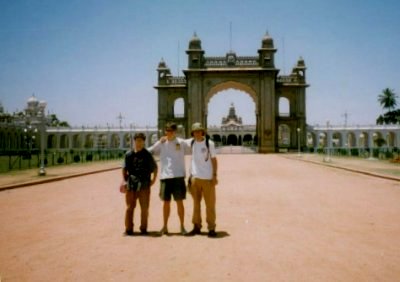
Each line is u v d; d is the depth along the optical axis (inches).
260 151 2158.0
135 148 282.0
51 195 485.7
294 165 1083.3
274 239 261.0
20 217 342.0
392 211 360.8
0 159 1544.0
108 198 459.5
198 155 279.0
